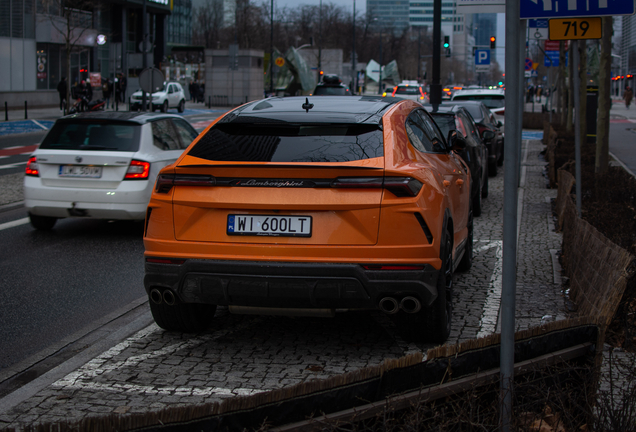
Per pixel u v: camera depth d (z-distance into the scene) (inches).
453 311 225.9
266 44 4005.9
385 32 5462.6
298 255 168.7
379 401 110.7
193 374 172.6
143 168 353.1
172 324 203.6
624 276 176.4
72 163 355.6
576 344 134.1
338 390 107.7
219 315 227.5
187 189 176.9
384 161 173.2
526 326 207.3
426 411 109.3
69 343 204.7
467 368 121.2
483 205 485.1
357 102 208.1
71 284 274.4
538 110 2210.9
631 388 139.8
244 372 174.1
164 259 177.2
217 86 2197.3
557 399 119.9
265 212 171.0
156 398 157.2
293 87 2440.9
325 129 182.9
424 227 170.2
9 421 145.3
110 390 162.2
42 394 160.2
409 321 187.0
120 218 356.2
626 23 4594.0
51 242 357.7
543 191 542.3
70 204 356.2
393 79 4030.5
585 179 454.0
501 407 112.3
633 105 2866.6
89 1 1883.6
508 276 117.6
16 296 256.4
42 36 1752.0
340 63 3718.0
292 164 167.2
